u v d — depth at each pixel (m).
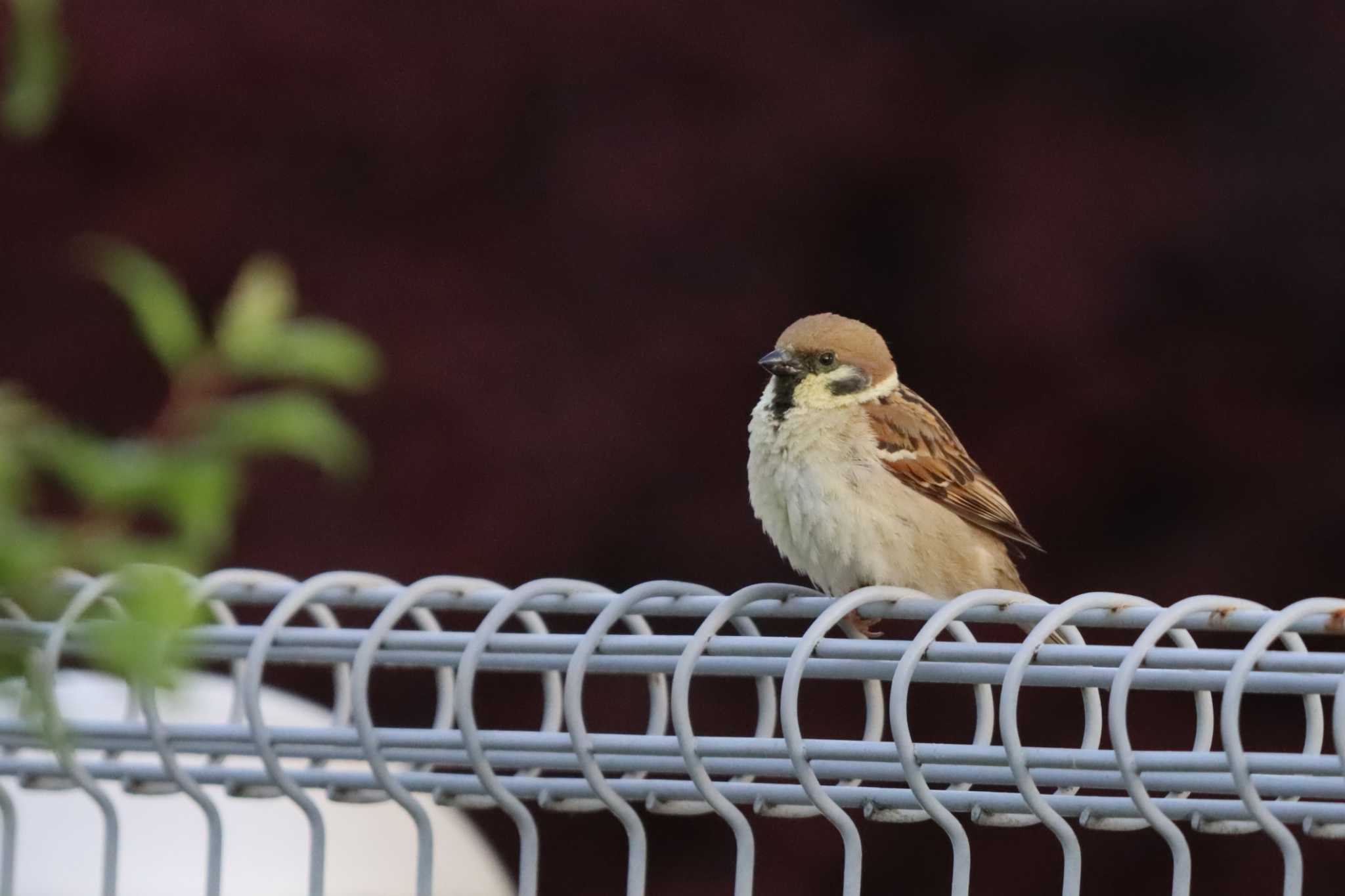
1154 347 12.91
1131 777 3.91
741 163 12.95
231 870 5.68
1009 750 3.97
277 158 12.73
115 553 2.44
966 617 4.35
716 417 12.70
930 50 13.41
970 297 12.83
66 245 12.39
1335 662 3.84
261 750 4.47
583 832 13.59
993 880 13.35
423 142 12.83
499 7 12.98
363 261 12.63
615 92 13.20
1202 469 13.02
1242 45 13.27
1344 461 12.88
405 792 4.47
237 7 12.63
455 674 4.93
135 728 4.65
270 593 4.82
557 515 12.41
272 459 12.02
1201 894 13.44
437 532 12.27
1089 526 13.09
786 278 13.18
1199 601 4.04
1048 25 13.41
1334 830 4.09
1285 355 12.98
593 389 12.56
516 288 12.87
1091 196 12.91
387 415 12.34
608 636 4.45
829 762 4.36
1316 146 13.09
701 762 4.30
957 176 13.16
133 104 12.32
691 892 13.24
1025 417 12.93
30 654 2.90
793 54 13.20
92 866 5.65
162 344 2.73
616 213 12.89
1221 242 12.91
